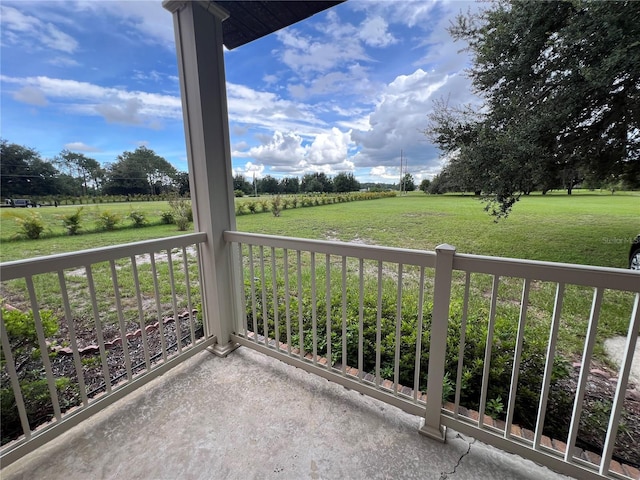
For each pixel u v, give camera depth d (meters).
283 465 1.25
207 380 1.84
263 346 2.07
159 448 1.34
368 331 2.14
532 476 1.19
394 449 1.33
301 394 1.71
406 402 1.47
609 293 2.04
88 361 2.13
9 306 1.97
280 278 3.35
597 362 1.70
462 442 1.36
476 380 1.73
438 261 1.22
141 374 1.70
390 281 2.93
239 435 1.41
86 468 1.24
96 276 3.41
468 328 1.88
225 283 2.14
